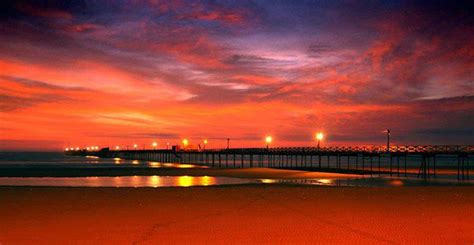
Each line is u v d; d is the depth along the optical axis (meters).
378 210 25.45
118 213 24.41
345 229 20.12
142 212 24.77
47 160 146.00
